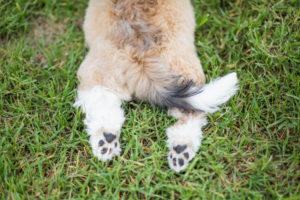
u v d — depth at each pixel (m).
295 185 0.62
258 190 0.62
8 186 0.63
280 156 0.63
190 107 0.62
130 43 0.61
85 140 0.65
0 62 0.72
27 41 0.76
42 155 0.65
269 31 0.72
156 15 0.62
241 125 0.67
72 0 0.79
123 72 0.62
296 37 0.70
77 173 0.64
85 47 0.73
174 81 0.61
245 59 0.71
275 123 0.65
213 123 0.66
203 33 0.75
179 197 0.62
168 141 0.63
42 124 0.67
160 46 0.61
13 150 0.65
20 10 0.76
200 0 0.77
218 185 0.62
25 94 0.70
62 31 0.77
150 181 0.63
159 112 0.67
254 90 0.68
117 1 0.62
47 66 0.73
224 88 0.62
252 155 0.65
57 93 0.70
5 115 0.68
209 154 0.65
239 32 0.73
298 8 0.72
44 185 0.63
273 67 0.69
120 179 0.63
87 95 0.64
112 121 0.63
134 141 0.65
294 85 0.67
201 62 0.71
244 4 0.75
